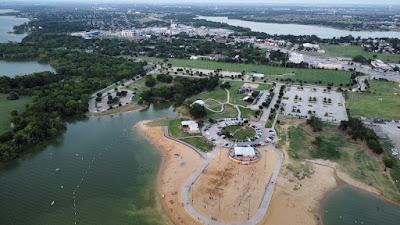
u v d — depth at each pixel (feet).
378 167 522.88
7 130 636.89
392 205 442.91
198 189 464.24
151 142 610.65
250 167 516.32
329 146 583.58
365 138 590.96
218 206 429.38
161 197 452.35
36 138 606.14
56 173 515.50
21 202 447.83
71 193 465.88
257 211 420.77
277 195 453.17
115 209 431.84
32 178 503.61
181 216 414.00
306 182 483.92
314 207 434.71
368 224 408.67
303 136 619.26
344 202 447.01
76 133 655.76
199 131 636.07
